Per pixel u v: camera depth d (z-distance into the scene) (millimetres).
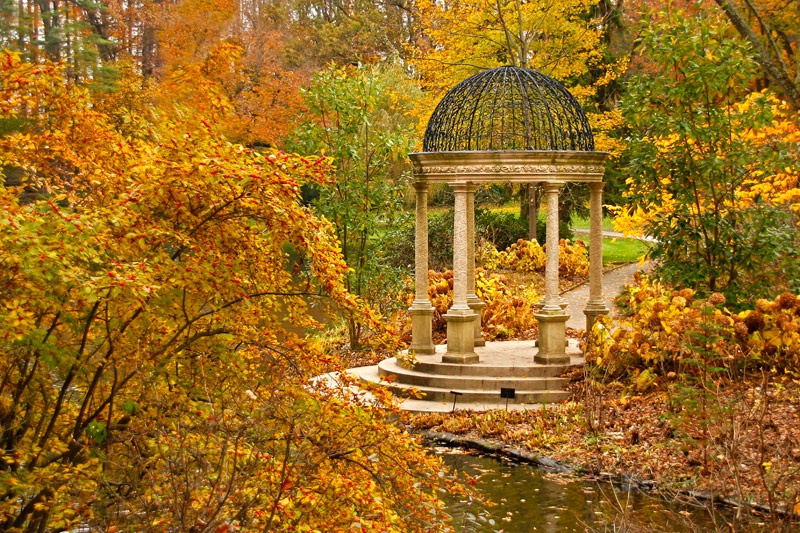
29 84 4738
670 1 12508
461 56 20219
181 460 4184
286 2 48656
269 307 5480
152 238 4625
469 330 12203
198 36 26781
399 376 12281
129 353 4750
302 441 4863
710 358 9219
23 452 4406
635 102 12281
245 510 4113
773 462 7406
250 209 4734
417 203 12719
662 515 7270
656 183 12211
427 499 5223
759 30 18688
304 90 15453
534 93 12555
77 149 5293
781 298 10133
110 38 32594
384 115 25453
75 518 4402
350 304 5000
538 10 19812
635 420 9594
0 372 4746
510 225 24547
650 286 12789
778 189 12320
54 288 4262
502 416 10594
